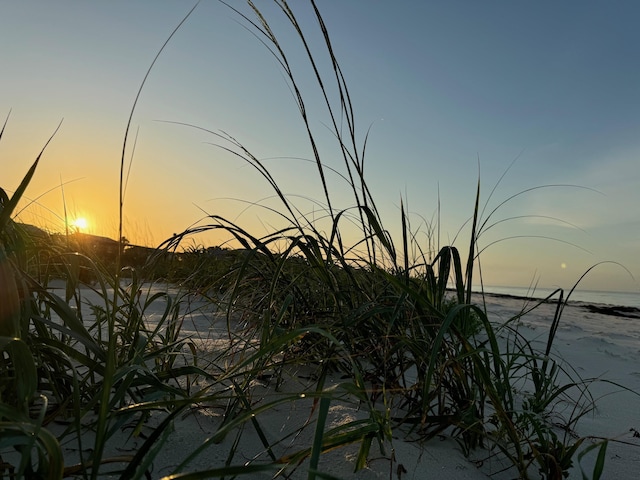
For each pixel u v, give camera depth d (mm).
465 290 1936
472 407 1626
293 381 2127
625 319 9383
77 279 1694
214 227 1812
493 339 1629
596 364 3660
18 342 962
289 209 1948
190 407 1689
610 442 1931
